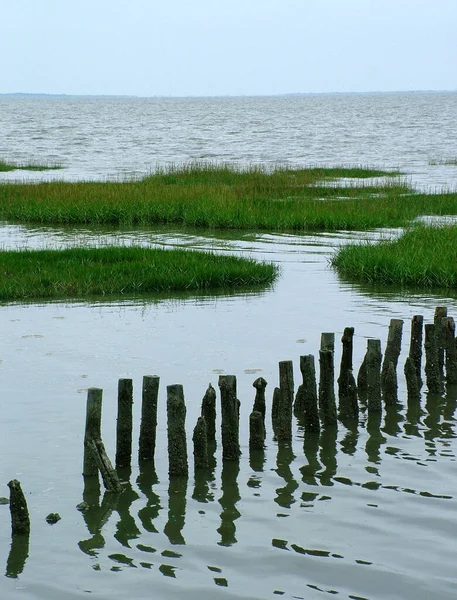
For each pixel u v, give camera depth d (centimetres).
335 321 1662
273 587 706
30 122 15825
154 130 12394
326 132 11631
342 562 745
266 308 1792
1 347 1458
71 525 822
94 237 2938
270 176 4528
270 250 2670
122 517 839
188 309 1784
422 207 3462
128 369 1327
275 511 848
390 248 2345
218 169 4809
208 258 2261
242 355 1408
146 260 2188
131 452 1003
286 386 1037
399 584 707
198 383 1251
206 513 846
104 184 3975
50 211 3434
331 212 3297
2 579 722
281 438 1046
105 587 709
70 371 1316
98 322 1655
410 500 866
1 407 1146
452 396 1212
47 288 1947
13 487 801
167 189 3822
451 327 1259
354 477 928
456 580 712
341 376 1198
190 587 707
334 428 1088
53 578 723
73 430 1066
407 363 1187
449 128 12638
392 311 1758
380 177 4950
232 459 982
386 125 13900
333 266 2370
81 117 19188
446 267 2083
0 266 2116
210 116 19725
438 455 989
